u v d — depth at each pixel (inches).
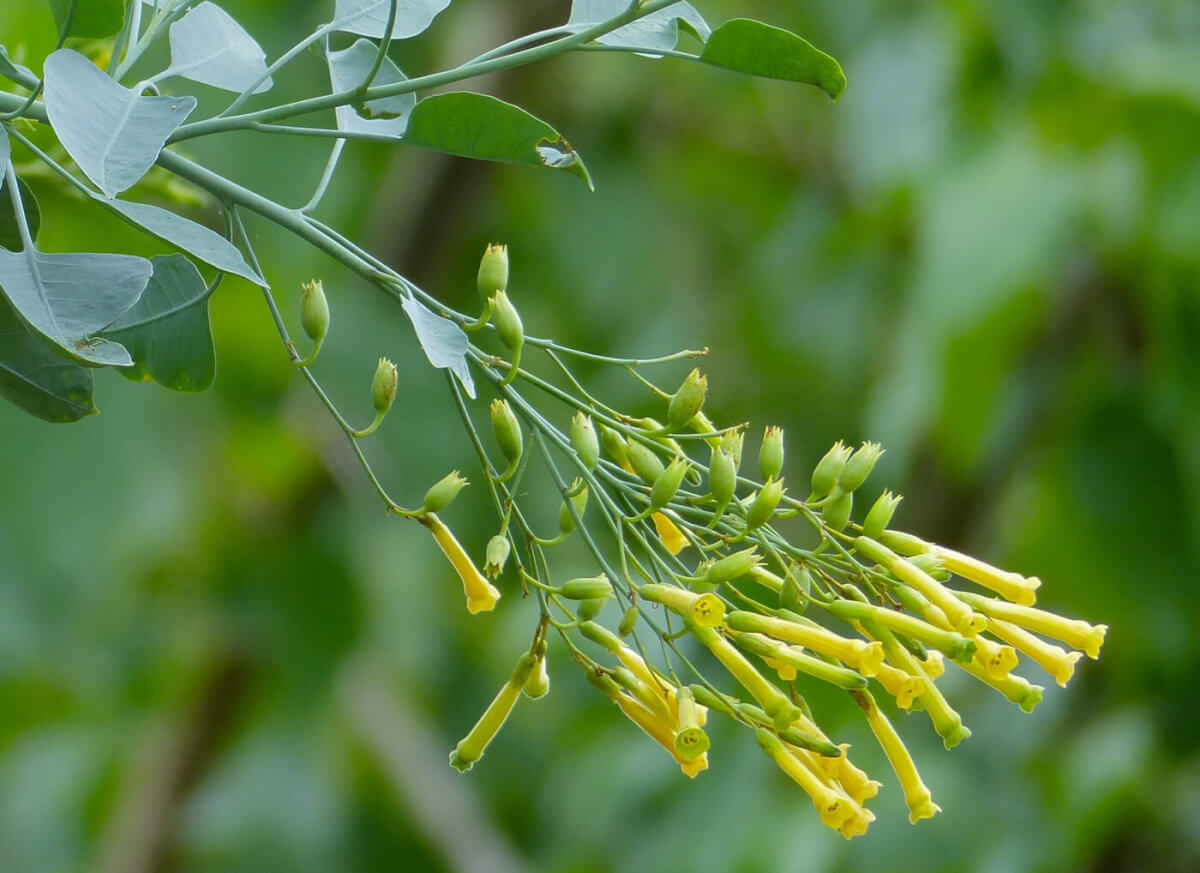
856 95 134.7
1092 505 115.4
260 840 132.5
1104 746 114.2
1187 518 113.6
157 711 132.5
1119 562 115.4
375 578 126.7
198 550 118.6
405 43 121.2
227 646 125.7
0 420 98.0
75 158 65.7
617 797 115.7
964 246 107.8
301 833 134.2
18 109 67.5
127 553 111.2
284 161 110.2
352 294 115.9
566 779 127.8
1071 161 112.0
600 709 125.0
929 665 68.5
